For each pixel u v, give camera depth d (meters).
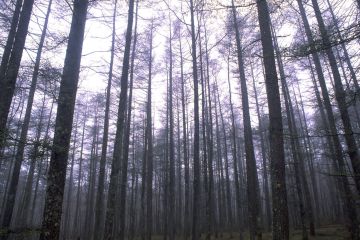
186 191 22.14
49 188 6.79
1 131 5.82
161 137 41.09
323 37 5.85
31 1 8.58
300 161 21.75
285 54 6.69
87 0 8.33
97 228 17.38
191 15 14.90
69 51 7.80
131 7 13.34
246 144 14.97
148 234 20.56
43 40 10.42
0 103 7.39
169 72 25.08
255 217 14.37
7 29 11.09
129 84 21.69
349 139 10.72
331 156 13.92
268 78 8.43
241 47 14.30
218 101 33.72
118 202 28.84
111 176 11.72
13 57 7.91
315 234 19.83
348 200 13.21
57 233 6.66
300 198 18.62
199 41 19.08
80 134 36.69
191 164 42.69
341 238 16.86
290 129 18.94
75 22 8.03
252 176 14.61
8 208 15.39
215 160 41.12
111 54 19.36
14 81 7.75
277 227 7.42
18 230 6.54
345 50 8.62
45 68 8.12
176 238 31.41
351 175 7.39
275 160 7.85
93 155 35.09
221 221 32.88
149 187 21.72
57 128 7.12
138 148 36.91
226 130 38.28
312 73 21.08
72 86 7.58
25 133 14.81
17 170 16.19
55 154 6.98
